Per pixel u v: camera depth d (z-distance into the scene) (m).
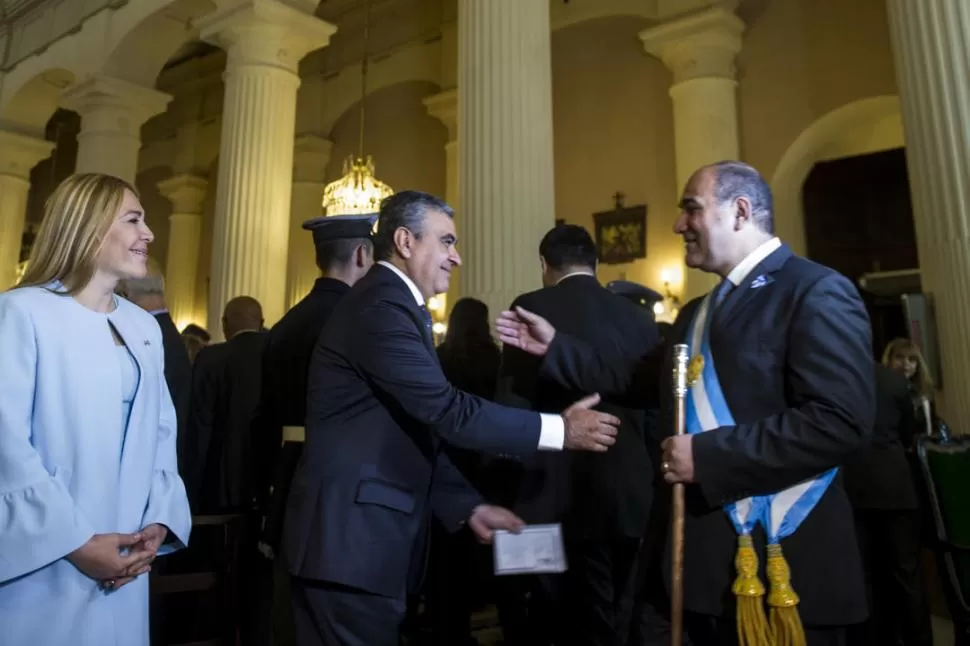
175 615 3.57
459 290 6.03
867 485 3.62
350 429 2.08
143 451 1.86
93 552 1.63
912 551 3.66
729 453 1.61
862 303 1.72
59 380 1.71
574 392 2.72
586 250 2.94
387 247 2.25
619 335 2.75
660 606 1.85
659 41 9.68
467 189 6.07
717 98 9.38
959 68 4.20
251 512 3.59
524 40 6.19
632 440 2.77
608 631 2.77
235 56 9.59
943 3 4.30
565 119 11.56
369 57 13.84
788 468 1.57
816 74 9.30
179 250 16.52
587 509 2.70
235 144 9.31
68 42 12.38
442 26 12.86
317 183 14.32
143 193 18.23
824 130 9.29
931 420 4.20
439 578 3.56
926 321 4.22
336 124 14.54
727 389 1.73
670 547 1.75
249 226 9.11
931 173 4.27
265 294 9.07
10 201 13.65
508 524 2.32
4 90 13.66
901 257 11.13
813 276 1.72
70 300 1.80
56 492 1.61
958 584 2.93
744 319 1.76
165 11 10.83
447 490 2.39
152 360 1.95
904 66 4.50
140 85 11.55
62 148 19.48
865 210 11.49
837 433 1.54
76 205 1.85
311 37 9.80
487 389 3.75
